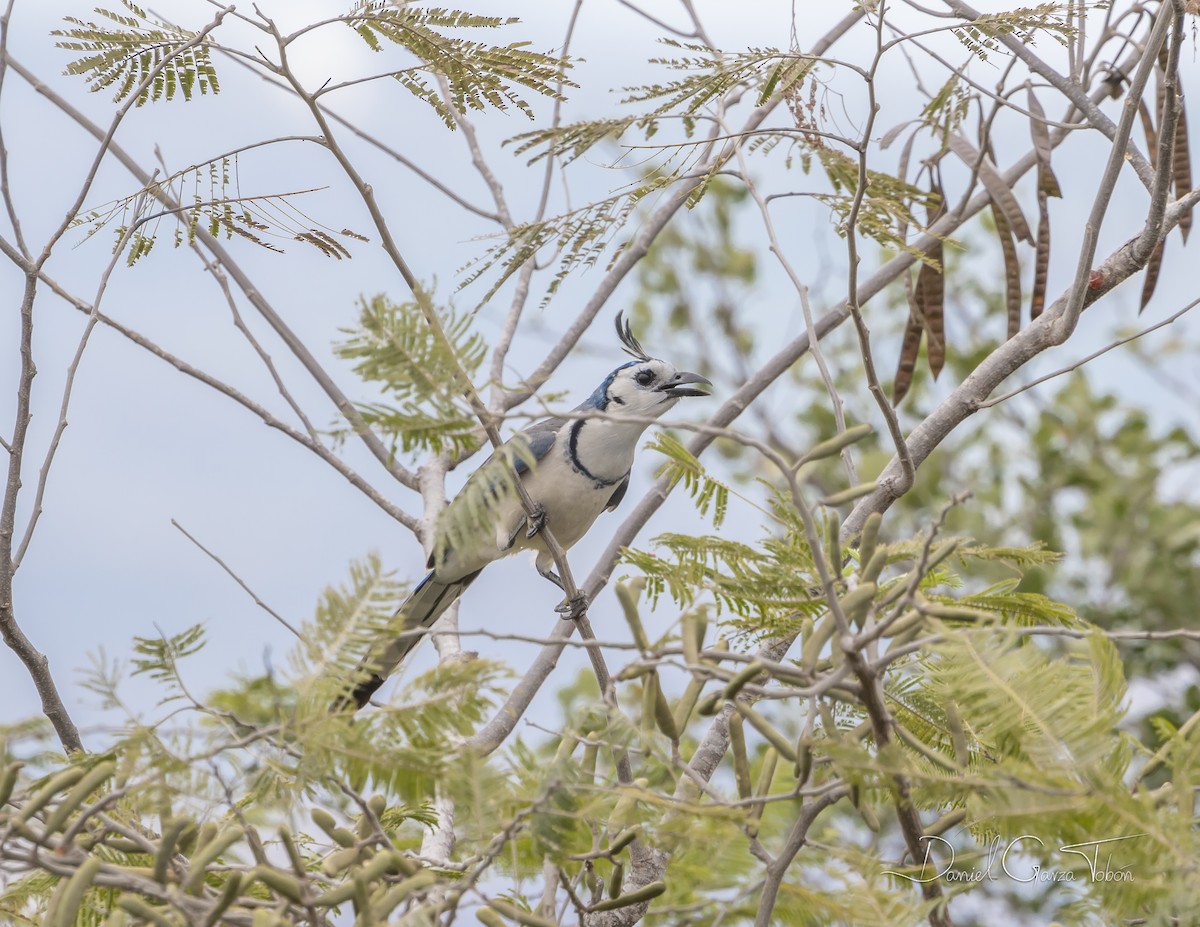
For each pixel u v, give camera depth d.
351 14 7.66
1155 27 8.18
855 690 5.39
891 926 5.38
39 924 6.22
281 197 8.10
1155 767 5.64
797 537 6.39
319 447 11.11
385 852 5.16
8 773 5.07
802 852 6.43
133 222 8.48
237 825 5.62
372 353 5.53
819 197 8.68
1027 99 10.62
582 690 13.53
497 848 5.25
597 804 5.40
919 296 10.28
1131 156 9.98
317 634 5.33
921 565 5.20
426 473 11.98
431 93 8.12
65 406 8.63
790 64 8.24
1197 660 16.30
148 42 8.11
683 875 6.99
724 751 8.33
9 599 8.02
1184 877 4.72
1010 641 5.32
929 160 10.39
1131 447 18.11
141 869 5.23
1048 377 8.78
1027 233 9.91
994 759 6.57
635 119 8.27
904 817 5.59
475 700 5.30
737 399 11.73
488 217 12.23
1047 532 17.73
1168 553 16.97
